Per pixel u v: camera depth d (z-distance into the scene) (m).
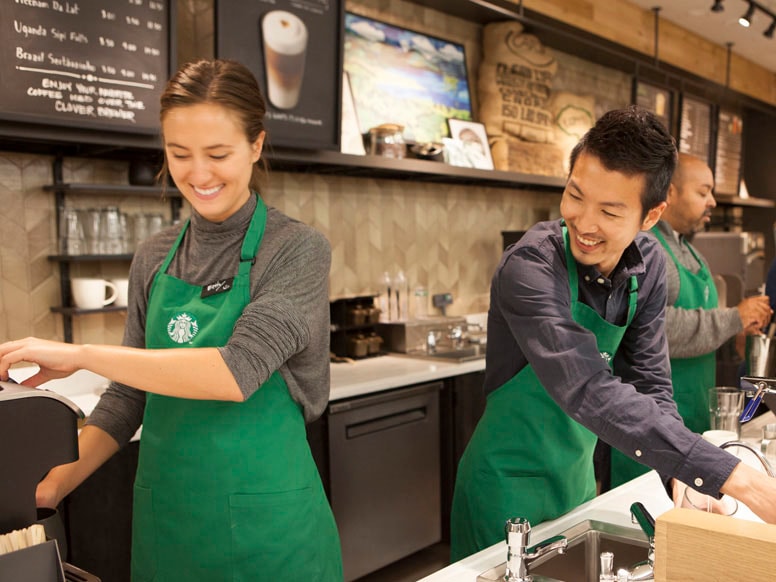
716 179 6.85
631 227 1.25
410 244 4.30
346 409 2.97
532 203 5.12
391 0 4.07
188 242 1.50
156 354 1.23
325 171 3.73
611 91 5.61
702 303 2.51
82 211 2.85
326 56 3.21
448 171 3.82
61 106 2.48
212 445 1.39
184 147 1.30
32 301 2.85
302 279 1.41
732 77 6.95
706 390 2.49
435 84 4.27
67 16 2.48
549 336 1.31
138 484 1.49
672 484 1.33
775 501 1.02
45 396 0.96
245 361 1.27
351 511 3.03
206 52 3.39
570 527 1.30
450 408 3.47
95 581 0.91
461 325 4.14
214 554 1.41
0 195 2.76
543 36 4.62
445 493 3.50
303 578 1.44
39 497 1.27
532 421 1.55
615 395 1.20
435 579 1.13
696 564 0.78
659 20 5.82
